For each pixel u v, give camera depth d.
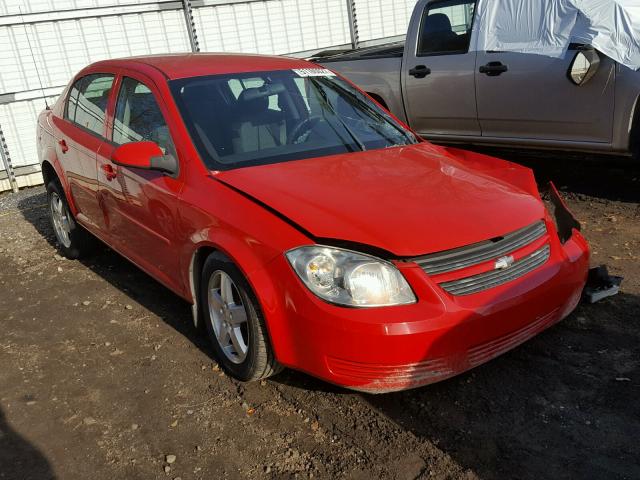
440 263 2.80
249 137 3.71
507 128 6.13
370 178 3.34
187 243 3.44
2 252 5.97
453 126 6.66
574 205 5.69
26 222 6.96
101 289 4.82
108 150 4.31
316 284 2.77
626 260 4.43
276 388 3.28
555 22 5.46
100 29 9.09
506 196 3.24
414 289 2.73
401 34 12.25
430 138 7.00
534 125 5.87
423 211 2.99
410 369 2.71
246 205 3.13
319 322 2.74
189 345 3.81
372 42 11.90
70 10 8.79
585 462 2.57
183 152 3.59
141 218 3.94
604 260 4.46
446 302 2.74
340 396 3.17
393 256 2.74
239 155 3.60
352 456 2.73
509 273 2.97
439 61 6.51
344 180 3.31
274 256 2.89
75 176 4.81
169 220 3.60
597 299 3.82
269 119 3.88
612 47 5.08
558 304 3.14
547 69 5.57
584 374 3.17
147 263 4.10
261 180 3.30
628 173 6.35
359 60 7.45
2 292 4.97
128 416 3.16
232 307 3.26
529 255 3.07
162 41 9.64
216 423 3.04
